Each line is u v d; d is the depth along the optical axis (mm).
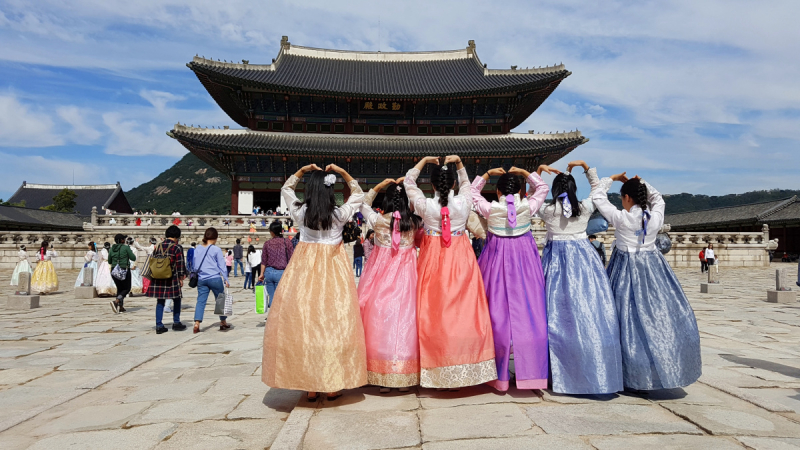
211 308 11672
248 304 12391
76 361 6215
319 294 4047
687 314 4293
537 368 4238
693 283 18562
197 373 5500
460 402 4184
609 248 28047
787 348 6852
